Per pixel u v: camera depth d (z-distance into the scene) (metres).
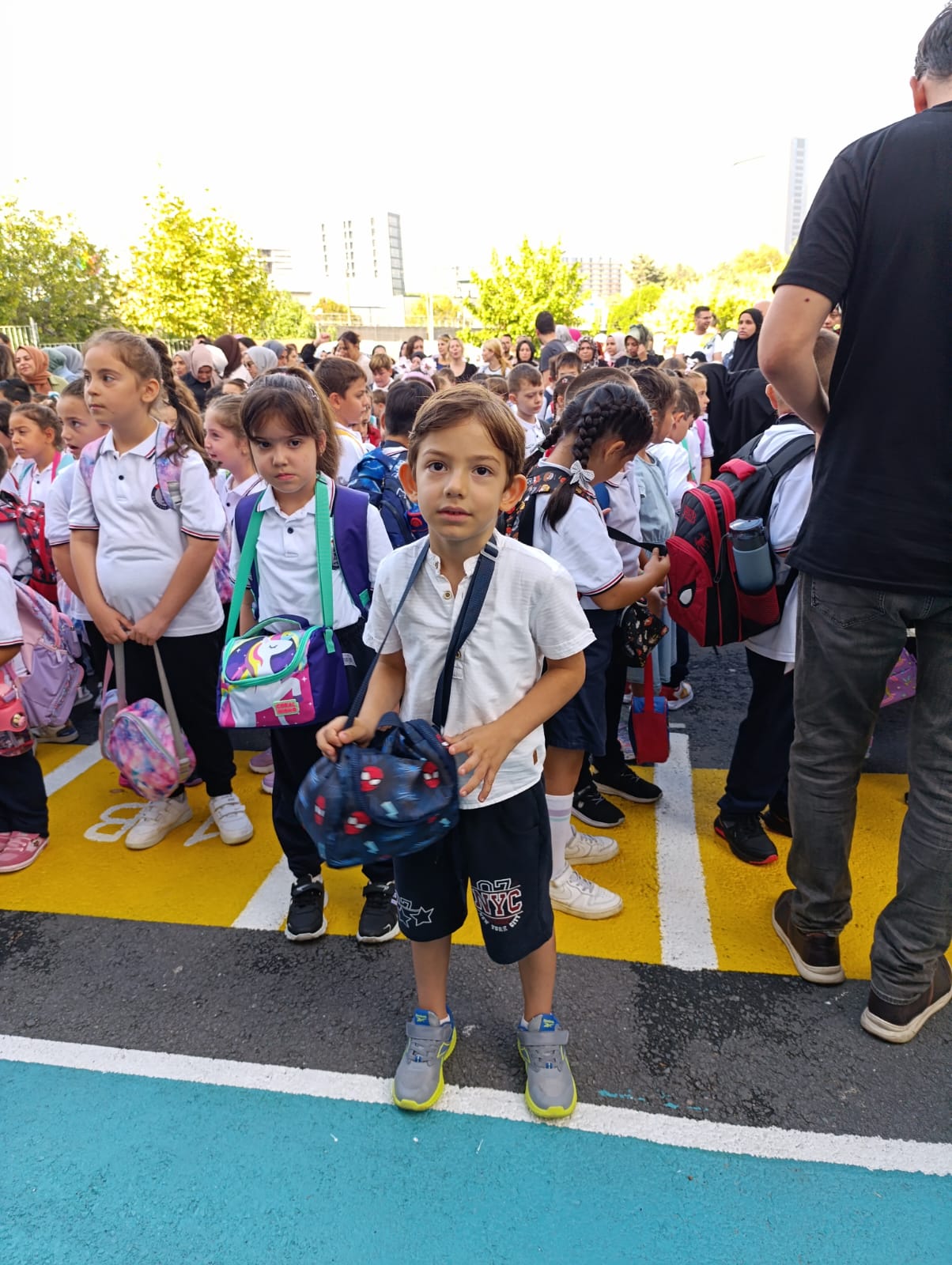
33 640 3.25
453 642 1.66
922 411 1.80
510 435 1.53
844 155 1.87
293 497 2.43
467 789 1.57
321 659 2.32
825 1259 1.63
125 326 20.98
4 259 18.67
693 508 2.58
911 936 2.05
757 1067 2.07
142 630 2.81
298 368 2.46
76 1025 2.27
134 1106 2.01
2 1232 1.71
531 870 1.84
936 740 1.96
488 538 1.66
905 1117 1.93
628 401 2.31
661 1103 1.98
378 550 2.44
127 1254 1.67
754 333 7.05
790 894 2.54
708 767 3.64
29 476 4.18
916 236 1.75
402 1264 1.63
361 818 1.51
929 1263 1.62
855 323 1.86
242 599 2.53
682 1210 1.73
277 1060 2.13
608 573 2.32
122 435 2.79
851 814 2.21
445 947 1.99
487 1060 2.11
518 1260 1.63
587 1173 1.81
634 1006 2.27
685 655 4.20
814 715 2.15
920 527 1.84
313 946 2.57
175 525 2.82
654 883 2.82
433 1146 1.89
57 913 2.75
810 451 2.51
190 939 2.61
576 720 2.42
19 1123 1.97
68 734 4.16
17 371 6.39
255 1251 1.67
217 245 21.38
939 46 1.77
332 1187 1.80
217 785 3.19
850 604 1.98
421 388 3.01
